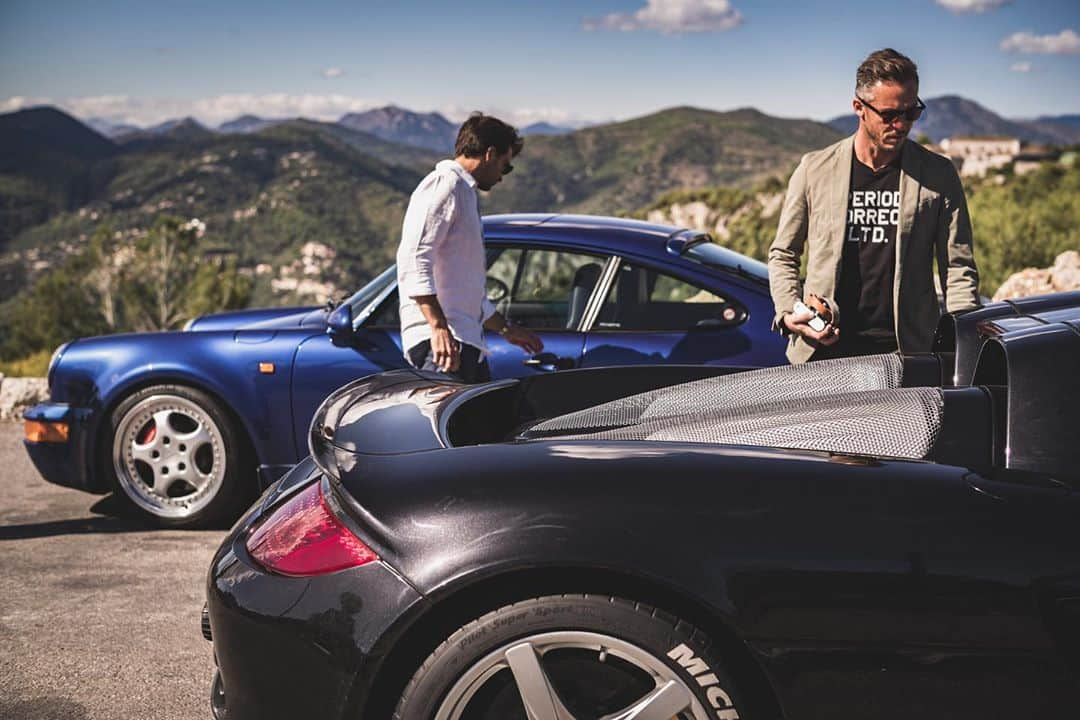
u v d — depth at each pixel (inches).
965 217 153.0
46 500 220.1
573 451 76.5
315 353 189.8
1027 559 66.5
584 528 68.6
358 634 69.9
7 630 139.9
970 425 78.7
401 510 72.2
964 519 68.2
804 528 68.3
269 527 79.8
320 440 85.7
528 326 184.1
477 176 167.6
